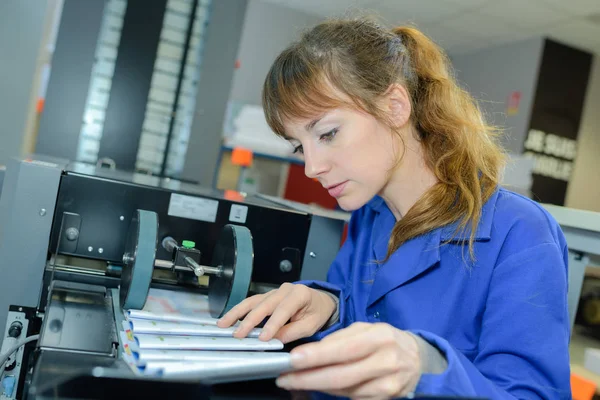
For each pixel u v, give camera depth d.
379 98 0.69
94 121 1.63
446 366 0.48
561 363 0.59
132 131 1.67
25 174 0.79
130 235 0.73
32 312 0.80
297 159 3.13
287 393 0.44
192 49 1.73
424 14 4.20
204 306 0.78
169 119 1.72
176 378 0.39
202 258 0.89
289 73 0.68
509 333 0.61
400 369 0.44
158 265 0.76
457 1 3.84
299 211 0.96
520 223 0.70
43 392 0.38
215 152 1.79
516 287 0.64
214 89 1.75
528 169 2.36
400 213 0.83
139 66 1.65
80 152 1.62
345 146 0.69
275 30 4.78
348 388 0.45
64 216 0.81
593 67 4.50
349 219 1.03
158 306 0.72
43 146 1.60
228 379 0.42
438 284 0.73
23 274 0.80
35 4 1.71
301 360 0.43
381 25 0.78
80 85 1.60
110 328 0.61
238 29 1.77
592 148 4.58
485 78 4.84
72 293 0.74
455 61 5.23
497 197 0.74
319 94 0.66
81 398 0.39
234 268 0.69
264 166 3.51
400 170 0.78
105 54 1.62
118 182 0.84
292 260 0.95
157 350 0.49
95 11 1.59
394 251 0.78
